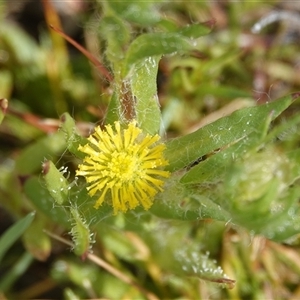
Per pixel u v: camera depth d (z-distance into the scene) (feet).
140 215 0.49
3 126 0.60
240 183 0.53
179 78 0.58
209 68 0.58
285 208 0.48
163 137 0.51
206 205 0.46
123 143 0.46
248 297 0.56
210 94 0.58
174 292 0.56
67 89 0.62
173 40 0.47
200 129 0.46
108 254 0.55
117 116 0.47
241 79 0.62
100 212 0.46
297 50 0.63
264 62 0.62
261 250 0.56
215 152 0.48
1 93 0.61
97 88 0.60
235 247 0.56
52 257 0.58
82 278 0.55
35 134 0.60
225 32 0.63
